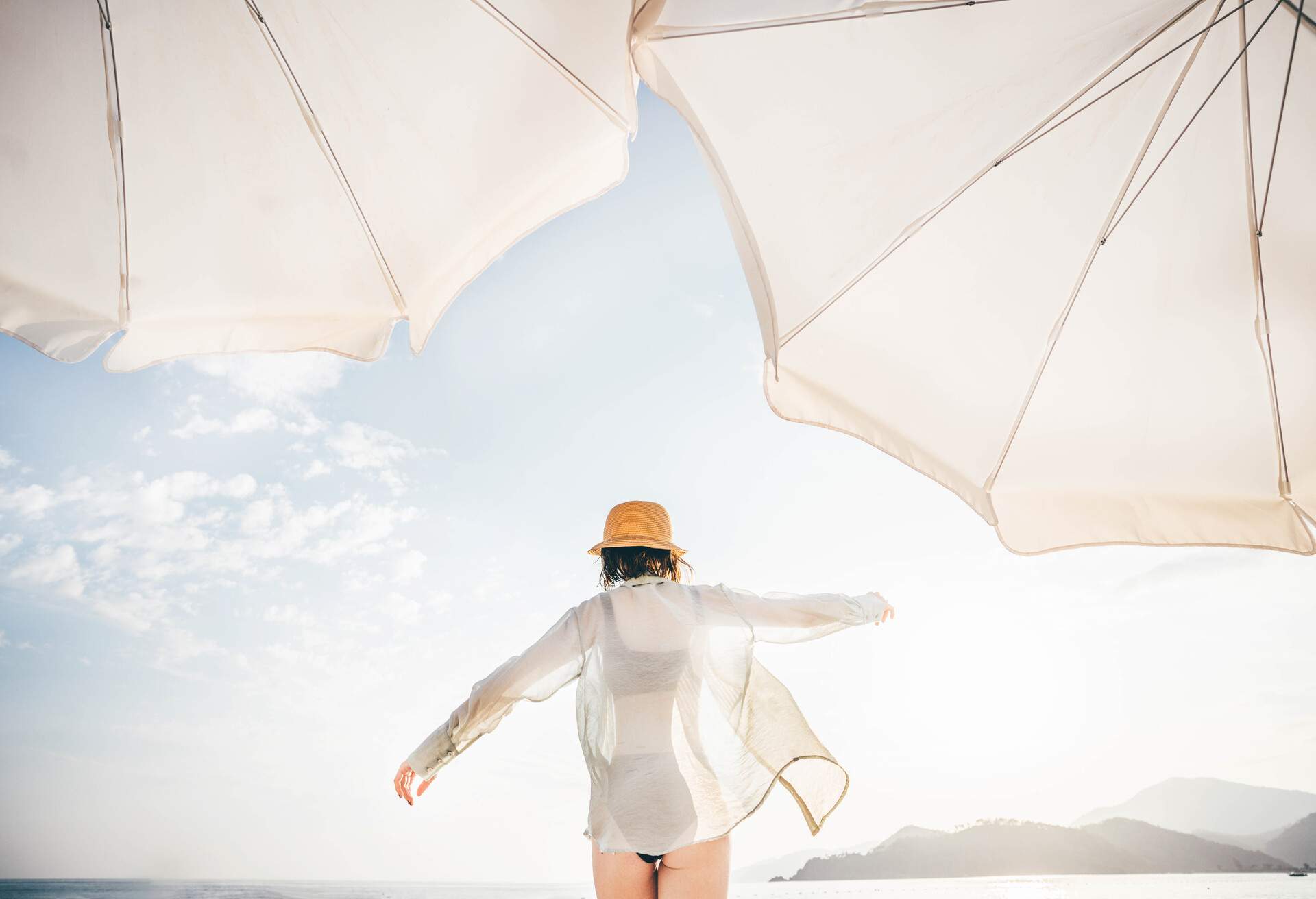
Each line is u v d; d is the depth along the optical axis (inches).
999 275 111.0
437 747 79.4
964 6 87.6
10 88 103.5
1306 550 113.7
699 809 72.8
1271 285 107.0
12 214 110.4
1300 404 111.3
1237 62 94.1
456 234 123.0
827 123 96.1
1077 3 88.4
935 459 120.3
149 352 120.1
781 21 87.0
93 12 100.0
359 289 124.7
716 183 94.7
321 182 117.5
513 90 108.0
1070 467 121.3
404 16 102.0
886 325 113.8
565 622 82.8
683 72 92.8
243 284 122.2
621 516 91.7
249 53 106.3
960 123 98.6
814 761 77.2
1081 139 101.5
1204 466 117.8
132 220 115.0
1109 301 112.0
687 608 82.9
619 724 76.5
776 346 89.2
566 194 117.4
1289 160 99.0
